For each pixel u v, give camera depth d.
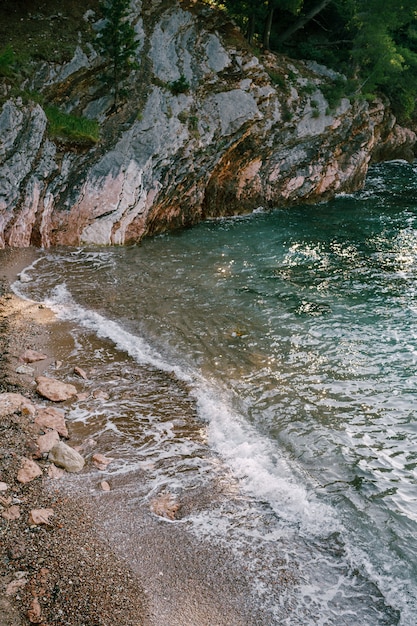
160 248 19.31
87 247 18.53
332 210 25.22
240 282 16.89
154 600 6.86
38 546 7.38
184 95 21.88
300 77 26.39
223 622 6.68
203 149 21.48
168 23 23.25
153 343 13.18
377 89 32.59
